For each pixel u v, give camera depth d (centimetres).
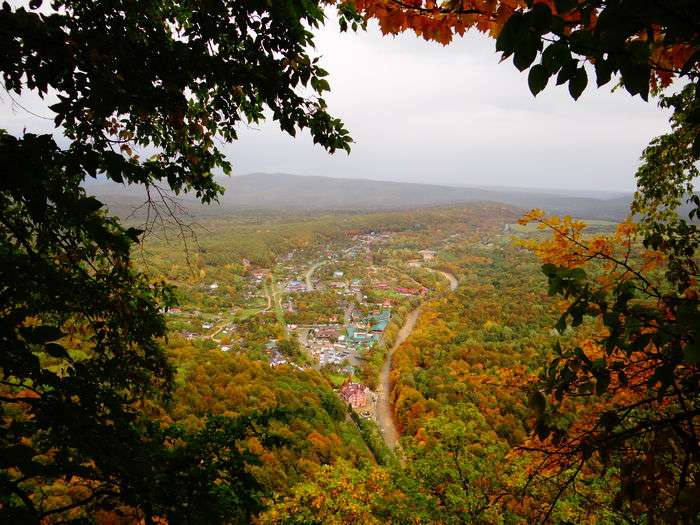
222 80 283
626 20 109
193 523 230
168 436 300
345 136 324
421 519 714
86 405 233
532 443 266
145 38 275
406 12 214
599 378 177
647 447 199
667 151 391
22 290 220
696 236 276
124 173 259
